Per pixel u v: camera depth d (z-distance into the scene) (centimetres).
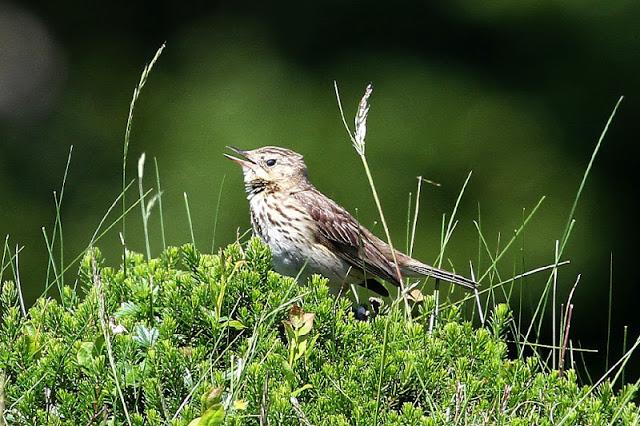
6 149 1903
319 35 1881
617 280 1727
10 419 561
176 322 607
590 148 1784
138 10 2006
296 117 1759
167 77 1897
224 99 1798
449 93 1798
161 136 1825
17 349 580
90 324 609
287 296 611
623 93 1823
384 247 920
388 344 608
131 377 569
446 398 587
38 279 1733
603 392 590
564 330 687
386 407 579
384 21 1884
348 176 1698
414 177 1703
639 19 1859
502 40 1856
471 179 1725
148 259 701
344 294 933
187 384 580
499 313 643
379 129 1742
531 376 611
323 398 570
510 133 1769
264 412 541
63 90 1983
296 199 911
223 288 606
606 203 1758
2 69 2023
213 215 1633
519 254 1659
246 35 1900
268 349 594
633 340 1703
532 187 1730
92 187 1841
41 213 1820
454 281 878
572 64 1831
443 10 1875
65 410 563
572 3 1864
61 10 2056
